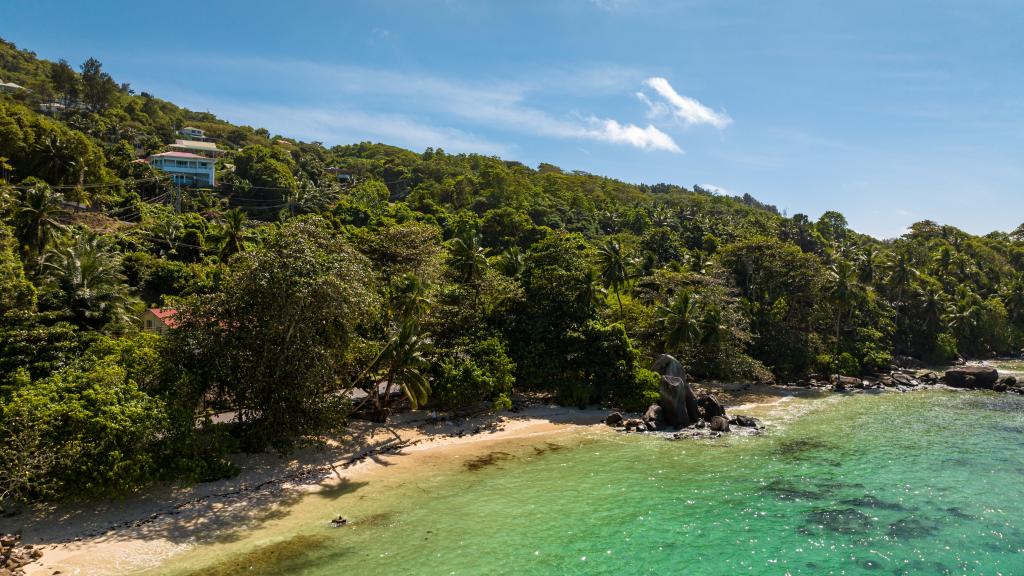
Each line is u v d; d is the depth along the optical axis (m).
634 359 55.97
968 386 71.69
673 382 49.84
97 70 177.50
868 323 88.31
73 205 92.94
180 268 82.00
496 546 27.36
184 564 25.31
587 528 29.44
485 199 142.50
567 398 55.16
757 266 83.94
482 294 58.56
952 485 35.72
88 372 31.30
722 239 124.94
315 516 30.59
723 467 38.97
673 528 29.53
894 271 95.25
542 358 55.09
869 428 49.66
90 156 102.88
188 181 137.75
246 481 34.69
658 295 75.56
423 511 31.39
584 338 54.97
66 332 35.09
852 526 29.94
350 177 188.88
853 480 36.59
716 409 52.38
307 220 41.72
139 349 35.12
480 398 48.78
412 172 189.75
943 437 46.72
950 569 25.75
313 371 36.19
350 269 37.66
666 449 42.97
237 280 36.00
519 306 59.69
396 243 61.50
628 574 25.00
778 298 81.56
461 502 32.62
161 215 99.12
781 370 73.06
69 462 26.73
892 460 40.53
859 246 137.75
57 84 169.62
